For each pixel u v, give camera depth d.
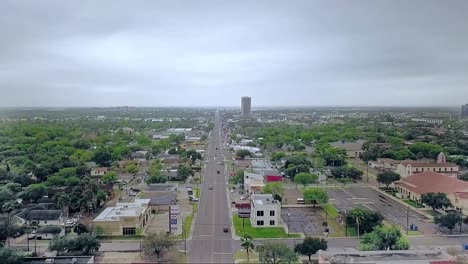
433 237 119.75
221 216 142.75
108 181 191.62
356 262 78.12
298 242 114.19
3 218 125.75
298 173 199.75
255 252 107.31
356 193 178.62
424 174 173.50
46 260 92.44
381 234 98.88
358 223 120.75
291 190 184.62
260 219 130.75
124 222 123.81
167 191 171.88
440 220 124.62
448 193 152.88
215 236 121.25
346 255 83.12
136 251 108.75
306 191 158.50
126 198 172.25
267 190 162.62
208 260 102.00
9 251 92.81
